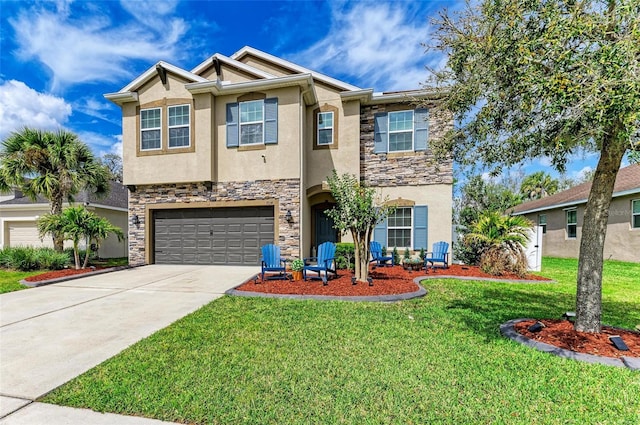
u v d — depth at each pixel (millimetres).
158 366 4156
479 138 5129
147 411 3195
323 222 14422
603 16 3488
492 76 4340
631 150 3324
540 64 3701
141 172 13406
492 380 3738
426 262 12227
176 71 12938
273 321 5980
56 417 3129
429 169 13320
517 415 3086
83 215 12484
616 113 3201
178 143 13102
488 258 11164
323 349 4672
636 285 9383
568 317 5648
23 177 13695
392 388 3586
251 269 12359
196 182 13078
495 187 18625
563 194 22109
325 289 8594
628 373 3842
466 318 6152
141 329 5688
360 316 6273
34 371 4105
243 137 12922
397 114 13633
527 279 10375
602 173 4867
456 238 15914
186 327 5680
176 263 13680
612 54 3162
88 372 4035
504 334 5227
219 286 9352
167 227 13805
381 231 13656
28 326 5887
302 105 12602
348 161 13406
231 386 3641
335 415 3100
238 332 5398
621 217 15430
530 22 3934
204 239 13500
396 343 4887
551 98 3527
